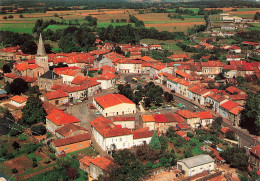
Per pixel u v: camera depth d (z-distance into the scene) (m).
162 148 160.50
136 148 162.38
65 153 154.12
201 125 194.00
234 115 199.75
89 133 177.25
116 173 133.00
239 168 149.38
